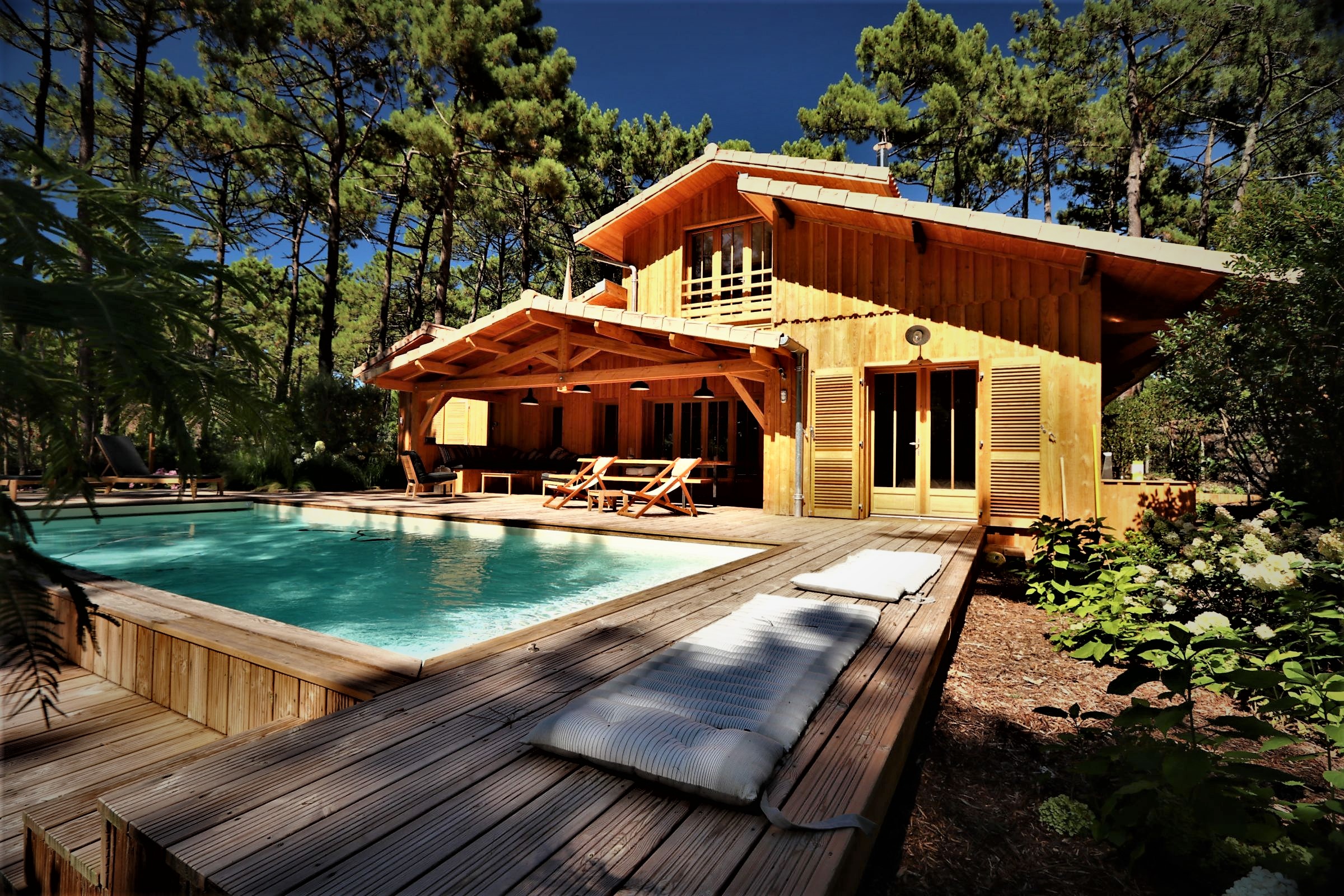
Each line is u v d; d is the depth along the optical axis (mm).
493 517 8148
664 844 1378
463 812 1473
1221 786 1741
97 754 2457
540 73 14953
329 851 1312
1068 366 7059
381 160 16953
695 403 11438
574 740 1710
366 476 12891
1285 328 3812
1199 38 14078
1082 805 2045
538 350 10242
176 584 5352
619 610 3355
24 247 789
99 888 1690
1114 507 6484
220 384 917
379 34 14586
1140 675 2027
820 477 8438
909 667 2484
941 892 1738
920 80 18312
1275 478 4781
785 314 8812
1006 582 5918
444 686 2256
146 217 921
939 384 7992
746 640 2664
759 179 8039
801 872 1289
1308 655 2611
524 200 19906
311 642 2691
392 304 26469
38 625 787
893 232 8070
